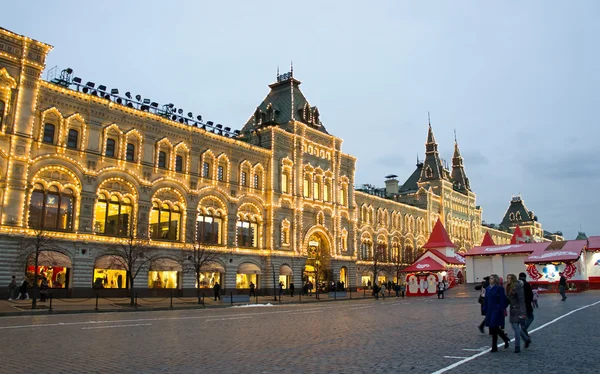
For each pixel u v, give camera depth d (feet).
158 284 189.06
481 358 49.60
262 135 244.83
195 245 187.83
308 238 253.24
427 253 264.93
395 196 412.77
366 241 325.83
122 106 181.88
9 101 151.74
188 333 73.00
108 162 176.65
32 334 69.41
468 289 251.80
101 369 44.50
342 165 288.10
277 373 42.63
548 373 41.50
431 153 448.65
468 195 491.31
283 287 238.07
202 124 219.61
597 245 247.91
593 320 87.30
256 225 232.32
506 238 596.29
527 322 63.57
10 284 141.28
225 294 209.46
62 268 161.38
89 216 168.35
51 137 163.32
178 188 197.57
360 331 75.97
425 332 74.02
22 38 154.81
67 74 182.70
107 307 136.98
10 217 147.95
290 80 275.18
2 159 148.77
